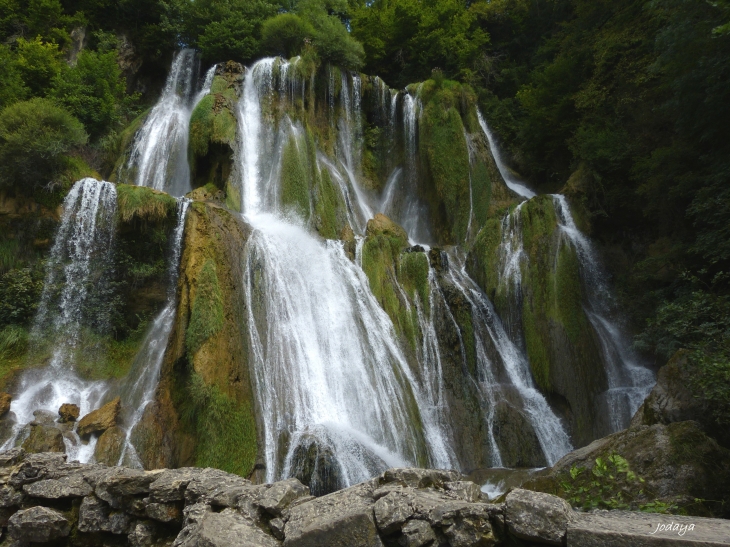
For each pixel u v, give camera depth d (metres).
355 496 3.38
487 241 18.20
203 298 11.64
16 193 14.18
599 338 16.17
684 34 13.63
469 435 14.05
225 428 10.63
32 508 4.21
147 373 12.36
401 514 3.07
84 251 13.94
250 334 12.30
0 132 14.16
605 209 18.70
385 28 28.73
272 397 11.95
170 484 3.93
